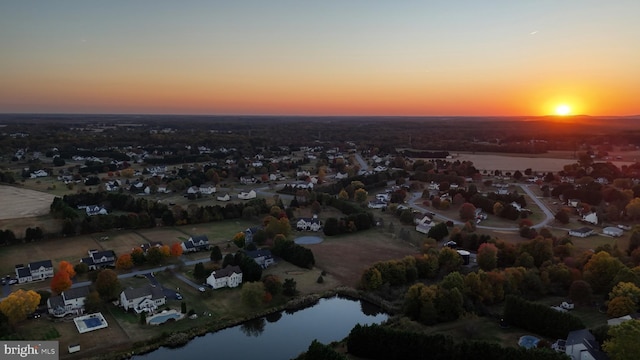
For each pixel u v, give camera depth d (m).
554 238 188.50
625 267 137.75
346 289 151.00
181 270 161.62
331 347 108.69
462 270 161.00
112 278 135.88
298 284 154.62
